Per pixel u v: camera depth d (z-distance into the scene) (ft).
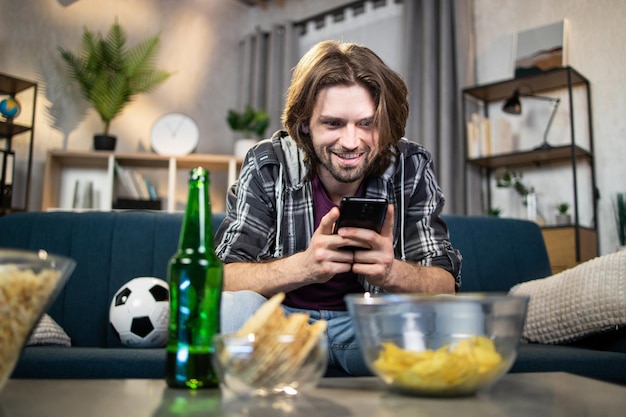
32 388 2.05
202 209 2.12
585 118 9.88
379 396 1.96
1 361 1.67
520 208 10.49
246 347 1.82
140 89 11.39
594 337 4.96
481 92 10.62
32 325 1.76
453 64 11.06
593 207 9.53
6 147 10.51
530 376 2.46
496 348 1.95
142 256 5.79
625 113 9.49
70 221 5.90
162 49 13.16
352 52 4.11
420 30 11.68
